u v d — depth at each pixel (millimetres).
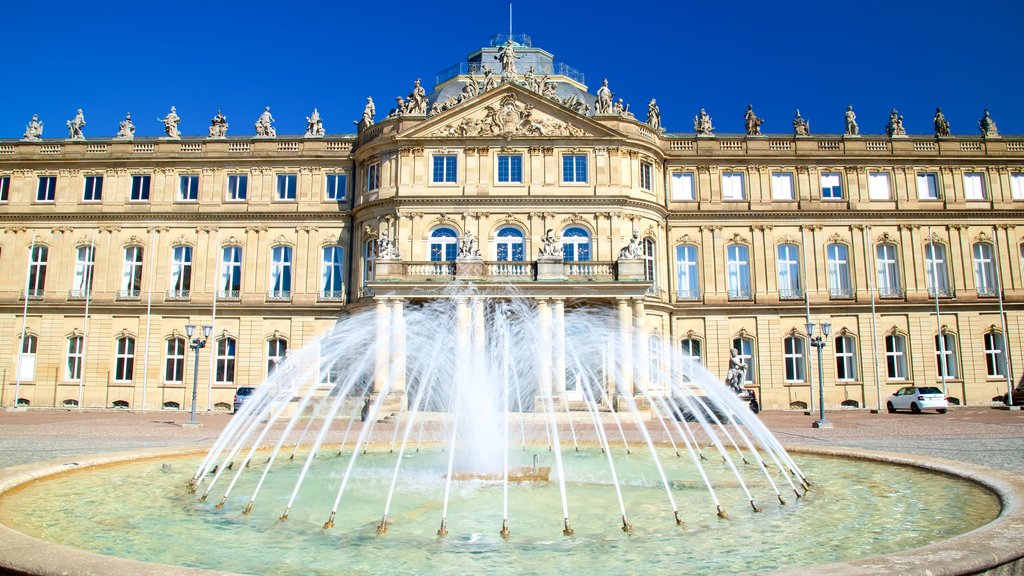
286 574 10336
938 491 15711
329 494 16766
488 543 12219
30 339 59500
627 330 47031
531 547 11945
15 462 22344
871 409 56500
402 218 54500
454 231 54688
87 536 12477
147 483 17656
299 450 25359
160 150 61094
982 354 58969
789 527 13172
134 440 29922
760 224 59906
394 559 11219
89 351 58781
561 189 55031
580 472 20203
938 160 60844
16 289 59844
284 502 15734
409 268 48781
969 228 60375
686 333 58656
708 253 59531
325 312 58375
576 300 48312
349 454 24547
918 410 51875
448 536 12688
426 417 43188
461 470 20781
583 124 55781
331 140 60719
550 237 48625
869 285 59156
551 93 58312
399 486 17891
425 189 55031
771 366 58250
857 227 59969
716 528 13227
